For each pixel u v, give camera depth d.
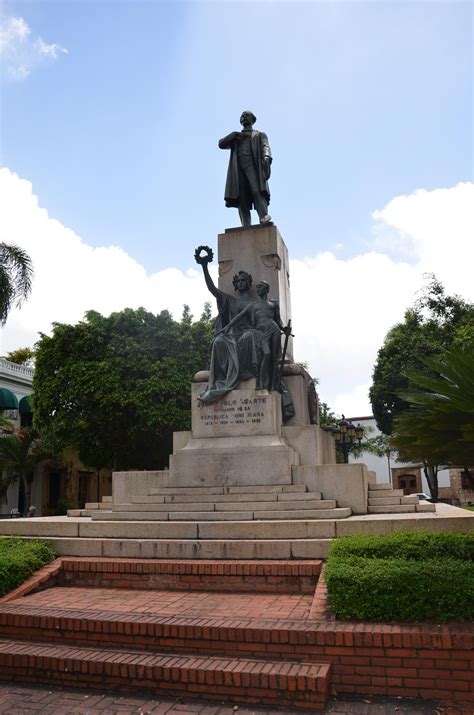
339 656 5.00
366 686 4.89
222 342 10.81
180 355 26.19
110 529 8.41
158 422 24.75
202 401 10.45
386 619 5.26
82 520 9.49
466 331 23.88
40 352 27.03
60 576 7.67
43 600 6.71
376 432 41.44
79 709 4.78
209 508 9.08
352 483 9.34
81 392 25.14
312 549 7.32
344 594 5.41
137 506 9.41
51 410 26.41
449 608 5.16
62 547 8.22
